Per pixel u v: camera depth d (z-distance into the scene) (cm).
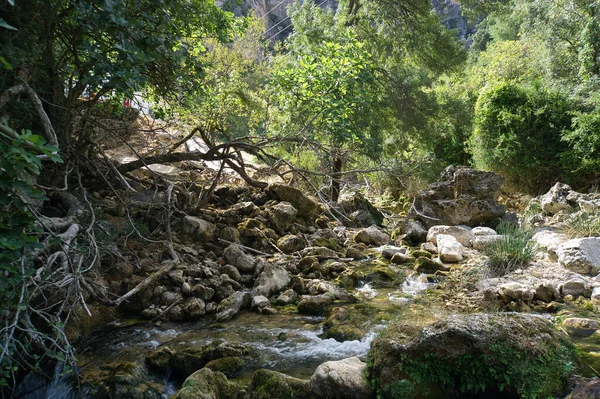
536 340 353
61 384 423
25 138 295
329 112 856
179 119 936
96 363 444
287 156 956
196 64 720
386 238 893
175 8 595
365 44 1223
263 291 602
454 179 959
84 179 775
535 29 1830
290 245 761
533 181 1252
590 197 947
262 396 374
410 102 1171
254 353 447
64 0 522
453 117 1256
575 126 1185
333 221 998
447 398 347
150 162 766
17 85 462
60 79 638
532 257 702
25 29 487
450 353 349
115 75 477
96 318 527
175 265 620
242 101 952
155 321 539
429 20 1212
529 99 1262
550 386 338
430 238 847
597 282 595
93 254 555
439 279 667
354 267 722
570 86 1420
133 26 483
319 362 431
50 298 459
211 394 371
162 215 761
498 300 561
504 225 892
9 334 389
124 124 778
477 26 3722
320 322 534
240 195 905
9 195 326
